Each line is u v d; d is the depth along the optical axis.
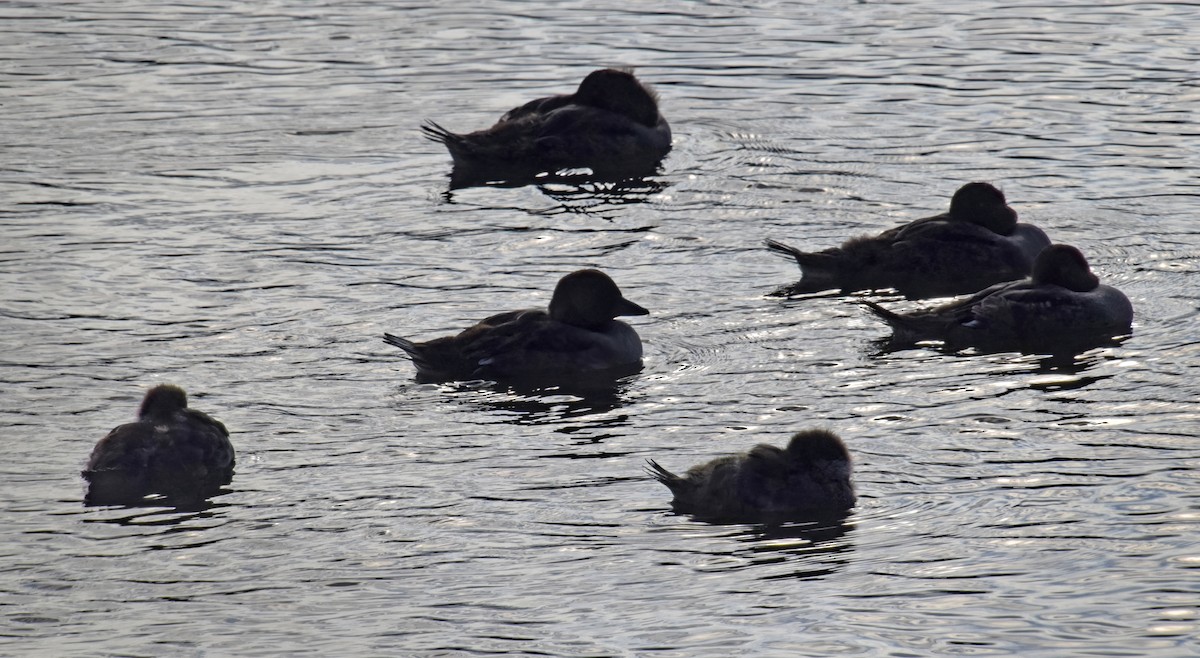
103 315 20.28
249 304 20.73
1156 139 26.56
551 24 34.03
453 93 30.12
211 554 14.16
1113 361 18.53
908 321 19.39
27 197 24.91
